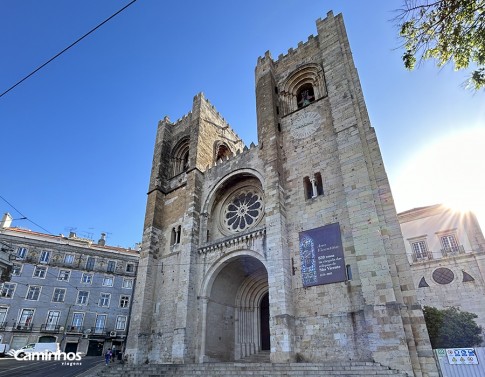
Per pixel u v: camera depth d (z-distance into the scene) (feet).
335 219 69.87
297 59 104.58
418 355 49.57
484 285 109.81
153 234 103.30
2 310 167.22
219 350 80.69
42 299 178.09
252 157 95.20
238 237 82.02
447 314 89.15
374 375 47.39
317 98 93.45
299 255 70.90
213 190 100.68
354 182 67.36
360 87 81.00
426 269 120.57
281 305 64.69
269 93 99.19
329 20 97.40
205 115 122.21
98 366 89.92
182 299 82.17
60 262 190.39
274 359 60.85
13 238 182.91
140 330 86.69
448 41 29.19
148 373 66.44
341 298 61.52
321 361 58.54
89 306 188.85
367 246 59.77
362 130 74.28
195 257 89.40
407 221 138.10
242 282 92.68
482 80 28.73
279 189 79.92
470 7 27.55
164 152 124.88
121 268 206.90
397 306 52.37
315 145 83.05
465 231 123.75
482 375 45.55
